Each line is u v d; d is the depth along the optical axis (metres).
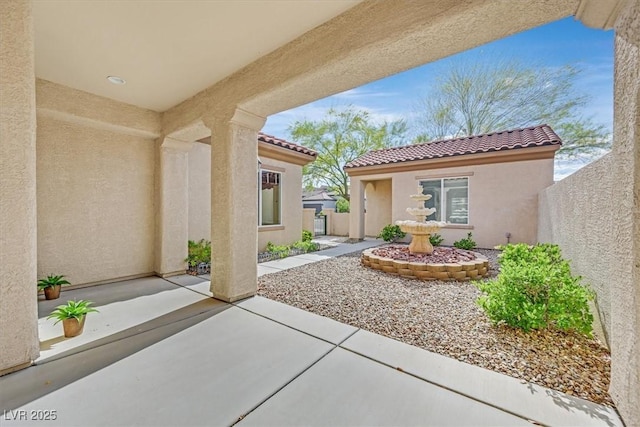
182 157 6.80
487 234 10.79
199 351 3.16
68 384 2.55
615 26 2.21
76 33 3.60
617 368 2.17
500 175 10.55
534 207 10.00
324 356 3.07
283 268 7.57
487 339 3.42
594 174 3.54
